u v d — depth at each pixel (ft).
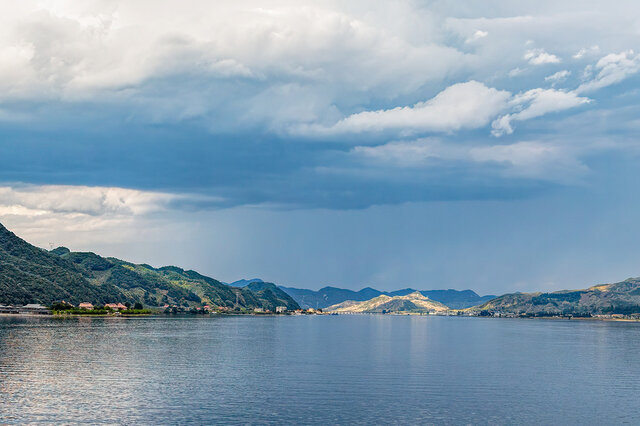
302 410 263.29
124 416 246.27
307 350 567.59
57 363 407.03
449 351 587.68
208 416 249.34
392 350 586.04
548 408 276.82
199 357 472.44
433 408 272.92
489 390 323.98
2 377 337.72
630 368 440.86
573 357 535.19
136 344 582.76
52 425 229.25
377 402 283.79
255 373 377.71
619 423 248.73
